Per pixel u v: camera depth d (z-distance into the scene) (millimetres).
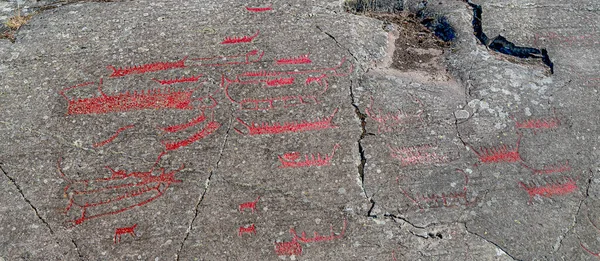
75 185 2236
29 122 2455
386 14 3123
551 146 2367
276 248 2041
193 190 2211
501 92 2559
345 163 2289
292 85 2588
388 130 2408
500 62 2725
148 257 2021
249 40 2807
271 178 2240
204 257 2020
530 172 2279
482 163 2305
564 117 2473
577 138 2402
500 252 2035
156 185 2232
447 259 2014
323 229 2086
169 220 2121
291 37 2816
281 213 2133
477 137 2389
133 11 3000
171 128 2430
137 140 2389
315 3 3027
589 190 2232
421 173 2264
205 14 2967
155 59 2719
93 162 2314
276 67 2668
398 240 2061
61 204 2176
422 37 2949
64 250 2045
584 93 2578
